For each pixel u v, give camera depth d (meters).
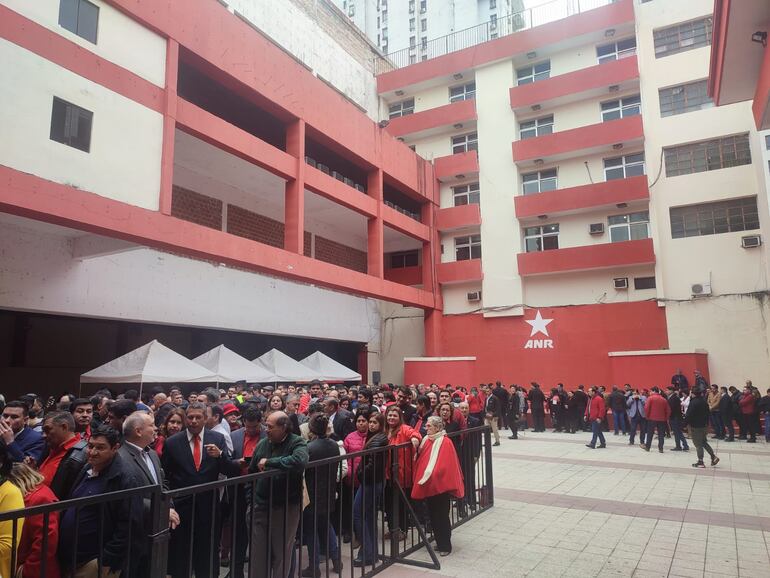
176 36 13.73
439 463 6.07
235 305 19.25
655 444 15.64
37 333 15.57
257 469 4.88
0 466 3.33
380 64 30.17
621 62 23.38
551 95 24.81
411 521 6.26
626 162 23.86
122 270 15.30
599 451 14.26
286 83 17.47
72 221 10.91
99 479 3.71
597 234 23.72
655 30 23.47
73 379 16.22
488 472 8.31
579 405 19.16
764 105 10.05
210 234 14.20
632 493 9.11
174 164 18.27
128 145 12.20
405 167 24.47
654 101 22.92
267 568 4.50
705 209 21.69
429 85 28.58
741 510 7.94
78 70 11.30
